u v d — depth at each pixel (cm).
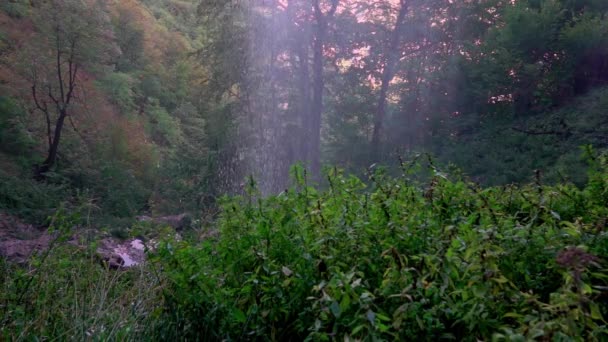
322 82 1811
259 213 323
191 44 2975
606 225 290
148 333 320
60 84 1712
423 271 248
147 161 1936
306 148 1756
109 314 355
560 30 1501
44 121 1816
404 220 295
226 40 1822
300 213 315
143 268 436
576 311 207
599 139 1230
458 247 250
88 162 1720
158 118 2264
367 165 1664
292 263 289
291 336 285
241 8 1808
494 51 1545
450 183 331
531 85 1500
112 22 2356
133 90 2402
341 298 247
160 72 2572
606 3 1543
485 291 228
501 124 1491
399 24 1794
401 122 1706
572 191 351
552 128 1360
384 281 246
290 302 278
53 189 1441
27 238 1087
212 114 1816
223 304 291
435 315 236
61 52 1711
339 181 352
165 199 1541
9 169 1535
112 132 1906
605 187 344
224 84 1833
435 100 1686
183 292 308
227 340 282
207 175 1545
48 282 394
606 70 1465
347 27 1798
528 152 1310
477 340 224
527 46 1498
